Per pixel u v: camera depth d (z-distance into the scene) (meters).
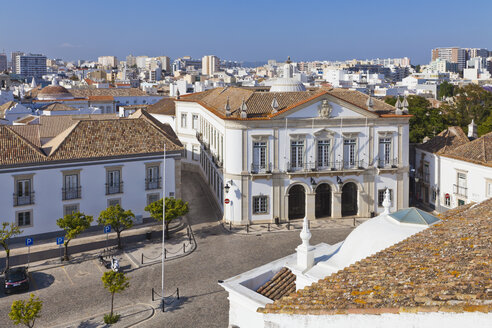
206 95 75.75
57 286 35.62
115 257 41.16
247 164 49.59
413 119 68.94
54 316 31.05
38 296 33.97
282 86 62.97
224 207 51.16
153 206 44.72
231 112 51.38
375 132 52.16
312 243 44.22
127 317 30.88
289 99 53.88
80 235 45.84
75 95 122.38
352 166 52.09
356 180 52.28
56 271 38.34
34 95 127.06
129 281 36.41
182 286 35.50
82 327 29.67
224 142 50.47
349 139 51.66
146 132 50.25
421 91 180.62
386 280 12.47
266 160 49.94
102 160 46.38
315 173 50.44
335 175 51.47
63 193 44.94
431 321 9.12
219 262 40.06
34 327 29.58
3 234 37.97
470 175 49.22
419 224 19.19
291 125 49.81
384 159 53.03
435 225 17.97
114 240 45.06
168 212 44.41
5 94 109.50
